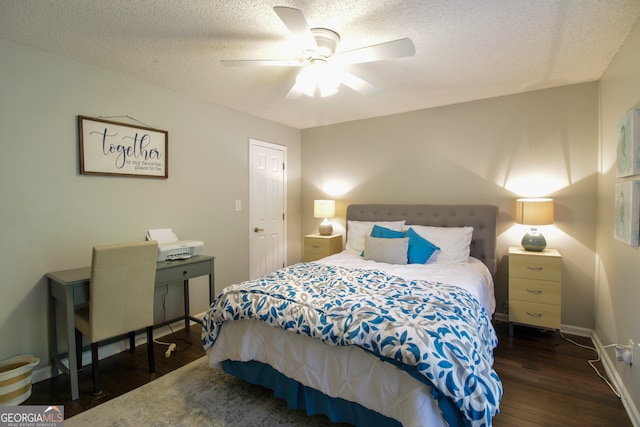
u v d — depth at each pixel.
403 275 2.41
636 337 1.70
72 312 1.95
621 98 2.05
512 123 3.08
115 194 2.55
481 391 1.24
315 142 4.43
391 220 3.63
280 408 1.83
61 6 1.65
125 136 2.59
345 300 1.73
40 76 2.14
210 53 2.20
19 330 2.07
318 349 1.63
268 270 4.07
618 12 1.69
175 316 3.03
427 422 1.26
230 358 2.00
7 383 1.80
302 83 2.20
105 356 2.48
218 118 3.37
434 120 3.50
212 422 1.71
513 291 2.76
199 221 3.21
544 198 2.93
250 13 1.73
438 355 1.27
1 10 1.68
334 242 3.95
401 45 1.67
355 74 2.56
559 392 1.96
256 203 3.88
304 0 1.61
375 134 3.90
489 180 3.21
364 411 1.51
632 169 1.75
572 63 2.35
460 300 1.76
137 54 2.21
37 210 2.14
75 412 1.80
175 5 1.66
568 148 2.84
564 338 2.74
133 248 2.04
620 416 1.73
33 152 2.12
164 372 2.24
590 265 2.77
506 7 1.66
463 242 2.97
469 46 2.08
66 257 2.28
